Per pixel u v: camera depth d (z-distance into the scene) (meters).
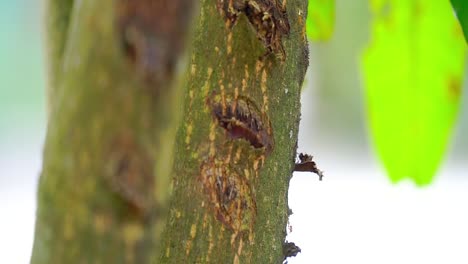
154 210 0.41
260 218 0.55
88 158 0.41
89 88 0.41
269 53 0.55
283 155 0.56
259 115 0.55
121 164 0.41
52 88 0.43
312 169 0.60
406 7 0.72
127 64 0.40
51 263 0.41
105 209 0.41
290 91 0.56
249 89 0.55
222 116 0.54
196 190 0.54
